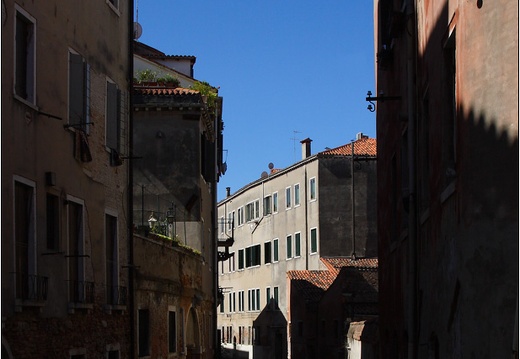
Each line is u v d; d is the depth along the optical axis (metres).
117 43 21.64
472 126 11.11
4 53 14.87
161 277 25.03
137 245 22.84
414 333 15.91
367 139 61.91
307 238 61.00
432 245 14.15
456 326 12.17
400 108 18.25
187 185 31.80
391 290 20.00
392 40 19.36
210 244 36.41
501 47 10.53
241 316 73.81
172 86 33.91
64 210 17.62
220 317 80.12
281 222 65.62
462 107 11.59
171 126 32.03
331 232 59.03
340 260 57.09
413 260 15.95
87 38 19.27
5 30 14.93
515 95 10.28
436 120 13.66
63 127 17.59
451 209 12.45
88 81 19.06
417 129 15.96
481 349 10.84
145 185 31.77
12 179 15.10
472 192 11.09
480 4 10.95
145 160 31.88
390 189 20.12
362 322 31.39
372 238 58.44
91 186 19.36
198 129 32.00
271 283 67.12
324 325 44.12
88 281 18.91
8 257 14.83
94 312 19.23
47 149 16.75
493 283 10.54
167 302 25.88
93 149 19.55
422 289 15.30
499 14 10.59
